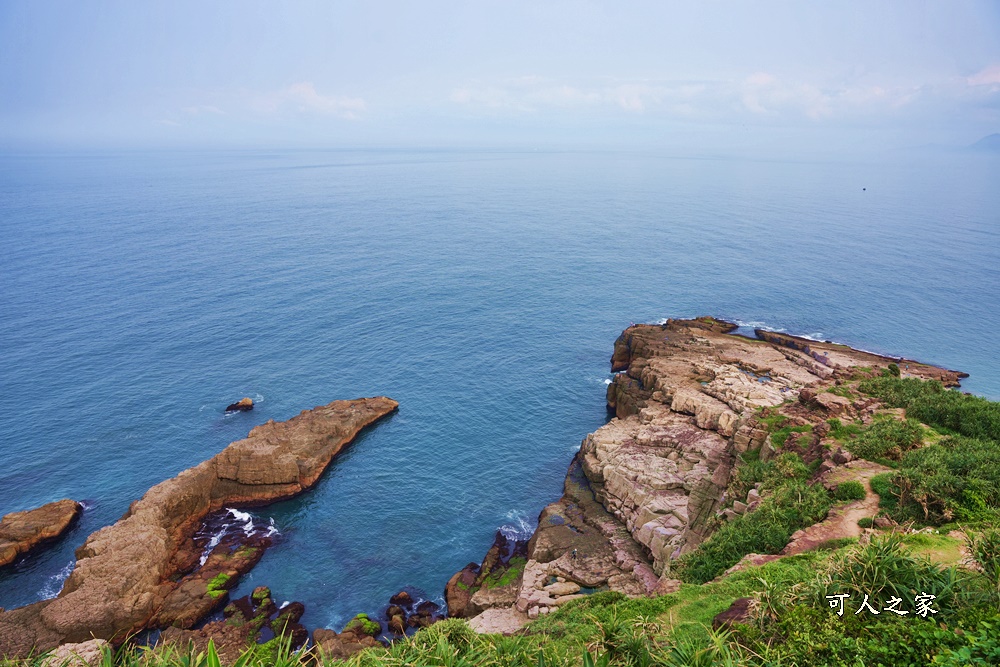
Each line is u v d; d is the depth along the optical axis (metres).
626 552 58.09
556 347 112.12
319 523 67.31
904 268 163.88
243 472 70.25
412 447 80.75
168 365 98.81
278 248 172.38
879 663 20.12
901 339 116.06
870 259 173.62
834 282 151.88
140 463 74.81
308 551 63.34
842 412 58.12
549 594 53.44
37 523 62.78
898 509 38.62
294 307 125.12
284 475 70.44
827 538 37.44
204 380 94.62
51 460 74.81
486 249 180.38
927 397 56.19
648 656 21.77
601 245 189.50
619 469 67.25
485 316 125.25
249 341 108.56
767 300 138.12
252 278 142.62
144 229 194.38
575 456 79.25
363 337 112.25
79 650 47.00
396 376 98.81
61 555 61.38
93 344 104.94
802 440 54.53
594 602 40.66
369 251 172.75
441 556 62.62
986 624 19.75
